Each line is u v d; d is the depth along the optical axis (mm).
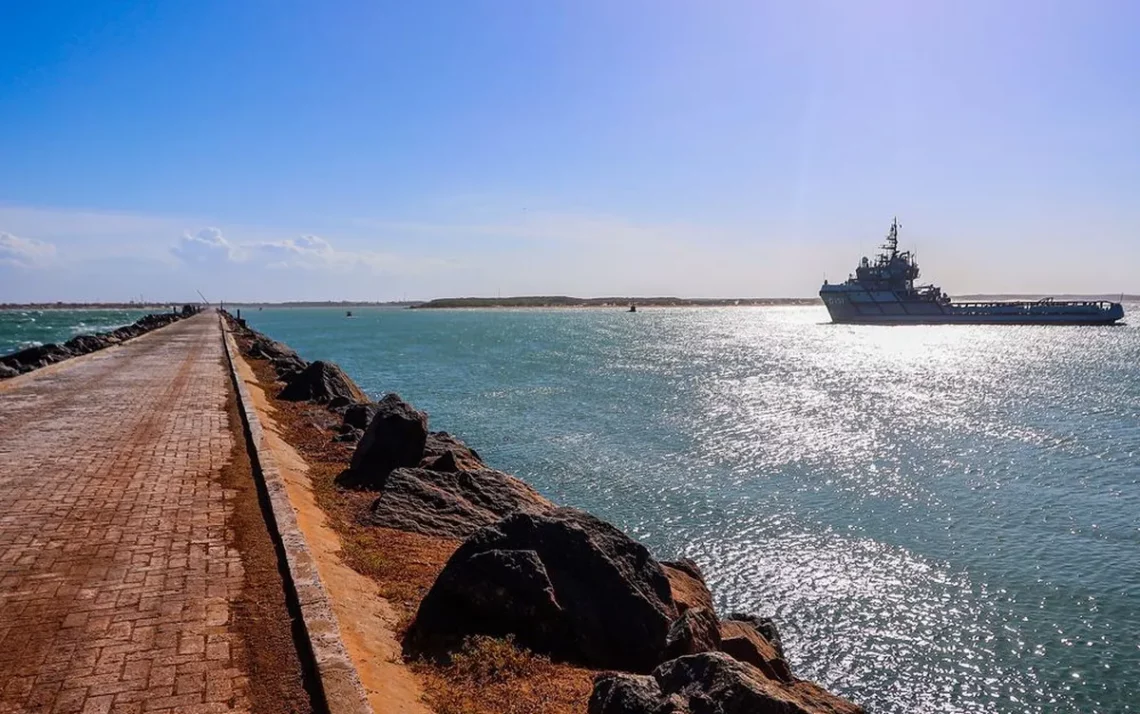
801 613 12586
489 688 5613
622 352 69875
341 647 5242
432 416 29969
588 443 24953
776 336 104875
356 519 9766
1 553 7238
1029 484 20656
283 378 25750
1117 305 113562
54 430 14102
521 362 56406
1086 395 40344
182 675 4969
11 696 4648
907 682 10625
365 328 124375
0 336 73312
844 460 23391
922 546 15594
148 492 9594
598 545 6973
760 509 17859
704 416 31266
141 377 23594
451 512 10180
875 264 117062
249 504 9078
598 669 6242
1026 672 10875
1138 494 19625
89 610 5953
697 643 6168
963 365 59656
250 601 6184
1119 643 11617
